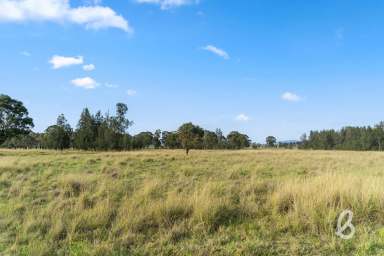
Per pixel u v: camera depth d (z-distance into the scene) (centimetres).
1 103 7719
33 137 7762
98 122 6322
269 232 634
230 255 542
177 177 1444
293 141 11269
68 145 6162
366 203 741
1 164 1702
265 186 1052
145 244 589
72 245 588
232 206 775
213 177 1448
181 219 713
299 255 540
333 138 10125
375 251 542
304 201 750
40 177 1312
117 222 680
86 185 1103
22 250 568
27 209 819
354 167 1923
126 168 1695
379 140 8962
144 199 852
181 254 548
